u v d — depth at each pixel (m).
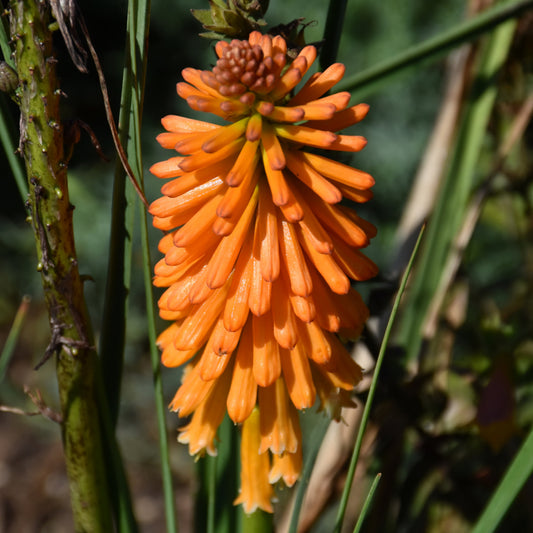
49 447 1.33
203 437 0.61
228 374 0.62
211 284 0.58
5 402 1.34
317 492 0.71
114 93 1.54
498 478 0.71
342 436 0.71
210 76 0.58
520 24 0.72
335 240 0.60
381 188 1.41
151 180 1.46
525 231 0.80
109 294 0.63
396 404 0.68
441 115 0.74
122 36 1.54
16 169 0.62
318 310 0.60
